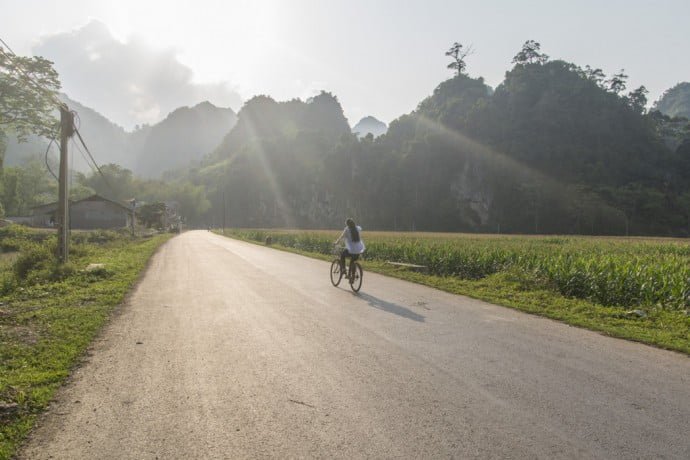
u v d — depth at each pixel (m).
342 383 4.61
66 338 6.31
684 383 4.62
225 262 19.39
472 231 139.50
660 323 7.57
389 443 3.35
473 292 10.82
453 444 3.33
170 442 3.39
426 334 6.68
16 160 129.75
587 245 29.62
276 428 3.61
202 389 4.46
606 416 3.81
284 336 6.55
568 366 5.16
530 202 131.38
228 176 186.00
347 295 10.42
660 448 3.28
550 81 156.00
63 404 4.11
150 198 136.25
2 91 33.41
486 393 4.33
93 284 11.90
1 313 7.89
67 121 15.62
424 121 170.50
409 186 156.38
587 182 131.75
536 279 11.84
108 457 3.18
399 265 17.33
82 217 66.94
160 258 21.58
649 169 137.38
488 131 151.75
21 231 37.94
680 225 117.81
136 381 4.70
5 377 4.70
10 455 3.20
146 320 7.70
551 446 3.30
